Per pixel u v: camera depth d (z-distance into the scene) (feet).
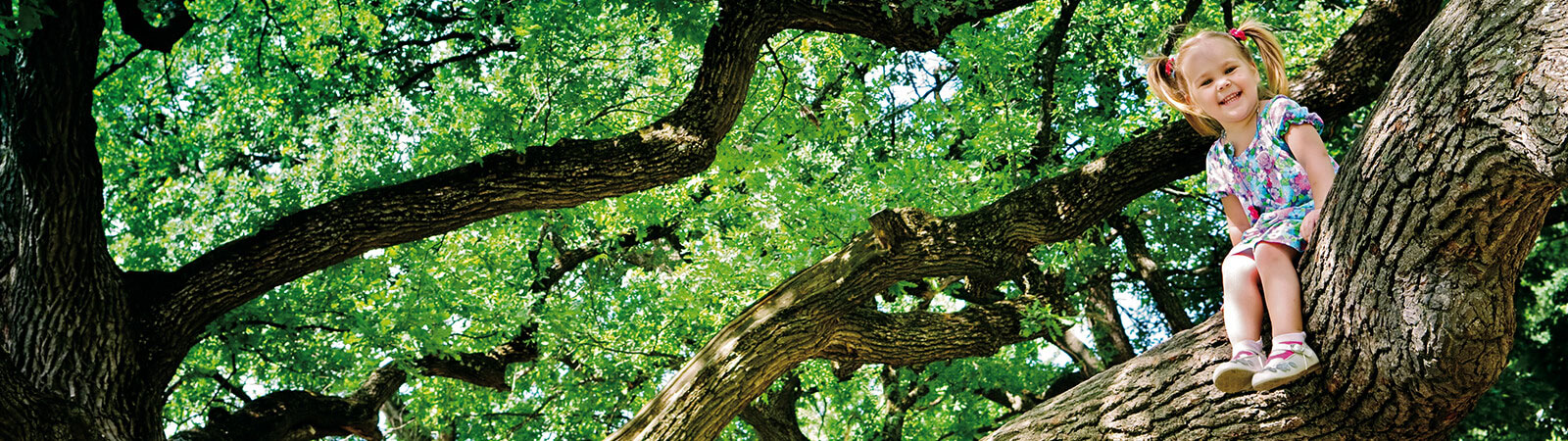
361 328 26.81
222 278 19.21
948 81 39.14
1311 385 10.36
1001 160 30.40
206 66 36.45
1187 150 21.95
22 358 17.57
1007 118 28.94
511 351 30.58
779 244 30.17
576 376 34.04
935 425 40.60
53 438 17.12
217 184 32.50
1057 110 31.58
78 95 18.30
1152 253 38.96
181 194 31.01
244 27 31.78
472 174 20.62
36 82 17.89
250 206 26.76
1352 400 10.13
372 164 28.55
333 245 19.79
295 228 19.70
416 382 30.66
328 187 27.68
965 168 29.17
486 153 25.09
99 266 18.35
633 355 34.35
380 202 20.16
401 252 28.43
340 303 27.55
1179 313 34.06
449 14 33.53
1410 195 8.79
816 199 29.63
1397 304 9.21
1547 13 8.04
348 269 27.07
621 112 28.55
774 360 20.61
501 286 31.68
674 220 34.81
